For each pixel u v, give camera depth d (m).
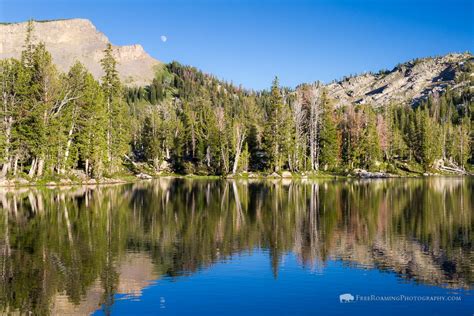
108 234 27.02
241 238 26.09
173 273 18.75
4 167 60.81
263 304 15.38
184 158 111.50
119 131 82.56
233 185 71.00
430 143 119.56
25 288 16.69
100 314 14.41
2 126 59.84
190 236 26.58
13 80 61.06
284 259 21.17
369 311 14.84
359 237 26.45
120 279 17.88
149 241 25.00
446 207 40.75
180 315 14.42
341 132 109.12
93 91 72.94
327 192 56.91
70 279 17.83
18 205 40.28
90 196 49.34
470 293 16.52
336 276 18.52
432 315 14.55
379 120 122.88
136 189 61.22
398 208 40.06
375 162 109.56
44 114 63.22
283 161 97.81
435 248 23.56
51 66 66.00
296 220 32.94
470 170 132.88
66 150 68.38
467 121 174.12
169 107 152.00
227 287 17.11
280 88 103.19
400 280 18.06
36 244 23.98
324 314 14.64
